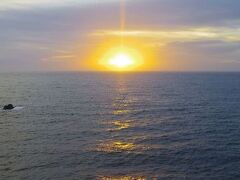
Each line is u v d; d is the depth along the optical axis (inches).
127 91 5989.2
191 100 4436.5
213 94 5236.2
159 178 1523.1
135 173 1582.2
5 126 2642.7
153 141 2171.5
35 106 3806.6
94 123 2792.8
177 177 1534.2
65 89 6358.3
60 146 2036.2
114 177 1534.2
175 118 3043.8
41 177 1525.6
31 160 1759.4
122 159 1787.6
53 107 3735.2
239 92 5556.1
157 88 6707.7
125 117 3115.2
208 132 2438.5
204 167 1670.8
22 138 2239.2
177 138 2256.4
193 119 2979.8
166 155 1859.0
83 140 2190.0
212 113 3299.7
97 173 1579.7
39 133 2391.7
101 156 1836.9
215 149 1979.6
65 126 2652.6
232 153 1897.1
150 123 2800.2
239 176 1551.4
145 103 4178.2
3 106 3767.2
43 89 6299.2
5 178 1510.8
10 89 6240.2
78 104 4028.1
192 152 1918.1
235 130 2498.8
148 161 1758.1
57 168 1642.5
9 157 1809.8
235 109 3548.2
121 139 2223.2
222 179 1517.0
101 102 4266.7
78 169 1632.6
